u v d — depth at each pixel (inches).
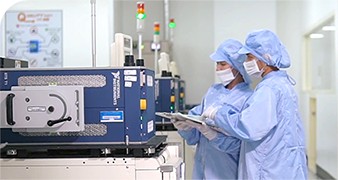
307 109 247.1
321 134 219.3
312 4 228.1
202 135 105.9
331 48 207.0
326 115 206.5
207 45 305.9
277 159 91.0
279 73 95.4
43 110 77.2
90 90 79.1
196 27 306.2
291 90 94.2
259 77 98.7
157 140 83.6
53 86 77.5
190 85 306.0
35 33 213.8
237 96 103.5
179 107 196.1
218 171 104.3
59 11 212.5
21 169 78.9
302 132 95.8
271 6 271.4
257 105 87.7
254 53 94.3
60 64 213.5
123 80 78.7
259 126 86.8
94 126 79.3
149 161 77.0
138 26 134.3
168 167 76.3
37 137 80.2
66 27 212.5
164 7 300.4
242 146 96.5
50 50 213.9
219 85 110.4
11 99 77.4
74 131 78.5
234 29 272.1
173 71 207.9
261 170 91.7
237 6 271.9
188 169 139.5
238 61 101.7
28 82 79.9
